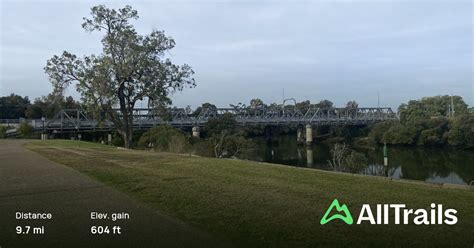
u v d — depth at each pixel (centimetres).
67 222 732
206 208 816
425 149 8681
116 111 3988
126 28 3656
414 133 9169
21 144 3127
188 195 935
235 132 7319
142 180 1139
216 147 4462
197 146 4269
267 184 1073
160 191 984
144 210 811
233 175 1238
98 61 3619
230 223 714
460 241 627
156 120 7788
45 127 6925
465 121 8481
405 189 994
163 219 746
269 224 707
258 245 606
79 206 846
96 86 3566
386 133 9600
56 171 1336
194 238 641
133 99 3859
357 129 11825
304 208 814
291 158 7512
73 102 9419
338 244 611
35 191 998
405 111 10712
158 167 1442
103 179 1161
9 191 999
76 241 633
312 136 10606
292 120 10619
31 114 9700
